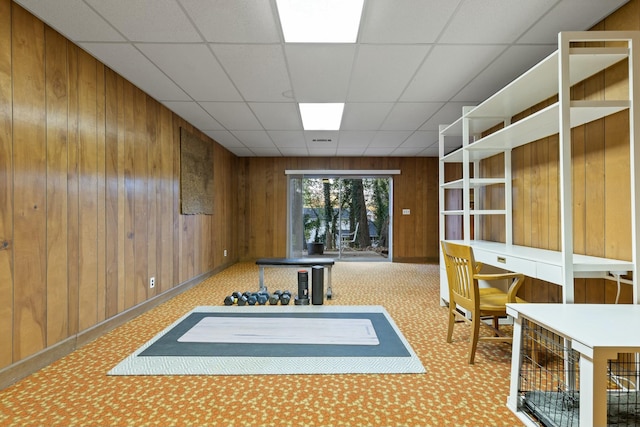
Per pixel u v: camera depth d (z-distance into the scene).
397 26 2.08
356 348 2.32
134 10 1.91
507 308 1.54
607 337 1.09
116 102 2.77
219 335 2.57
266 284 4.52
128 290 2.95
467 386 1.82
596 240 2.05
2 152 1.79
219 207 5.51
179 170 3.98
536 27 2.10
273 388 1.80
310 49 2.37
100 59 2.52
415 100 3.39
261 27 2.09
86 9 1.90
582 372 1.08
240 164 6.63
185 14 1.95
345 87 3.06
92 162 2.49
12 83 1.84
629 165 1.82
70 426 1.47
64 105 2.22
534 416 1.38
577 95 2.19
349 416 1.55
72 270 2.29
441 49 2.37
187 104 3.54
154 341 2.44
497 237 3.37
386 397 1.71
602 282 2.03
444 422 1.51
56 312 2.14
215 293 3.99
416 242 6.62
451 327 2.43
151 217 3.34
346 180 7.13
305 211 7.15
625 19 1.86
